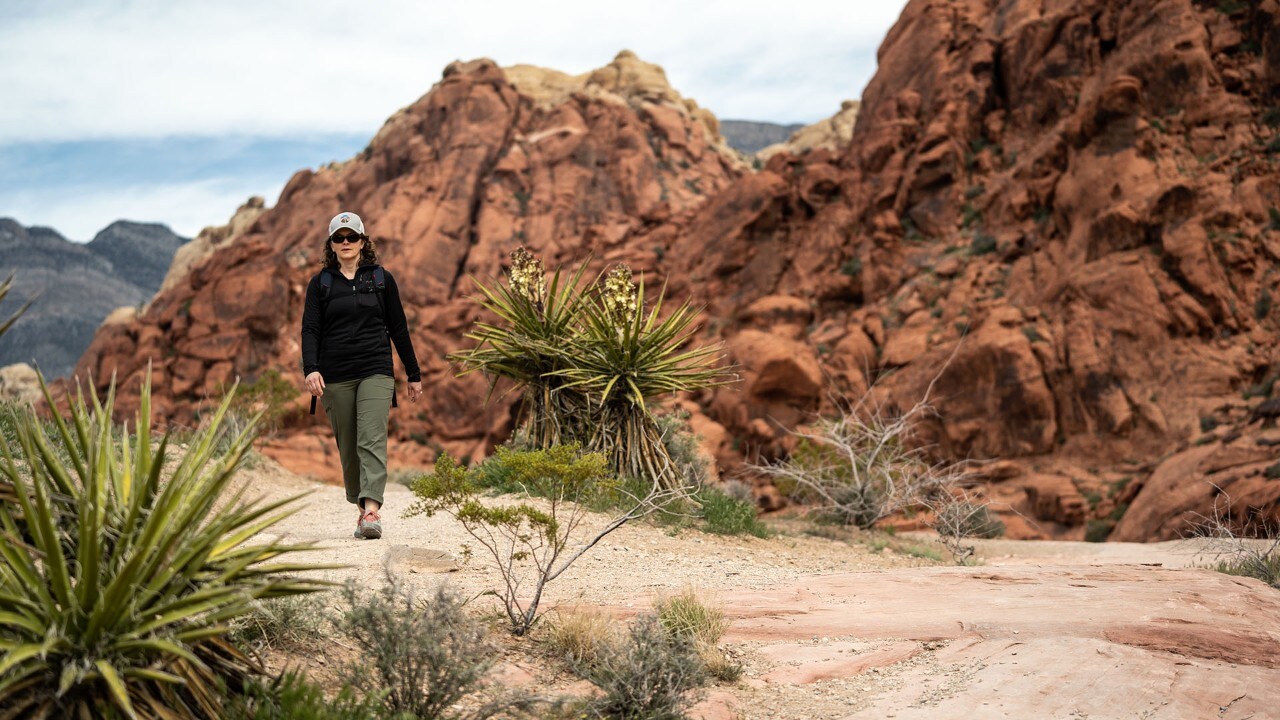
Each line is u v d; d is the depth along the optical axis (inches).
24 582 110.1
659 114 3981.3
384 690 141.6
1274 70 1289.4
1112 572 303.7
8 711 102.4
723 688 174.6
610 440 416.5
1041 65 1621.6
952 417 1233.4
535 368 436.8
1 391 253.1
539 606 212.2
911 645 208.4
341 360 258.8
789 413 1306.6
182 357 2127.2
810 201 1777.8
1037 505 1067.9
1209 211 1186.6
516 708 151.3
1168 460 956.6
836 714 164.1
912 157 1705.2
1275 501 705.6
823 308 1630.2
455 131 3644.2
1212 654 208.5
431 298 3075.8
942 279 1485.0
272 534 282.4
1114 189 1278.3
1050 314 1241.4
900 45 1934.1
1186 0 1406.3
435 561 243.9
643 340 420.2
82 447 129.2
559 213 3383.4
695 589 249.1
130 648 109.9
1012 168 1574.8
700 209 2080.5
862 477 570.9
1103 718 158.7
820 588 266.4
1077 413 1149.1
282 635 159.6
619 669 159.2
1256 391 1039.0
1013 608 240.8
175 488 118.0
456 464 198.1
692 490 406.3
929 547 473.7
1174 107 1320.1
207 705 116.3
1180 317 1130.0
